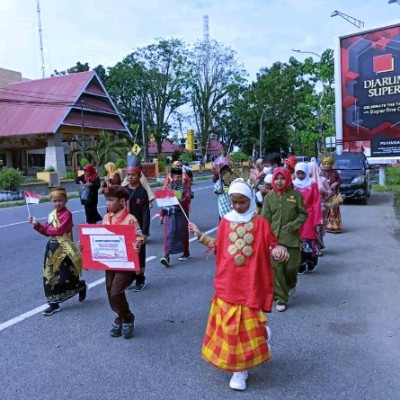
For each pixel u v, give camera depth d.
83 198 11.22
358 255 8.23
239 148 70.94
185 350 4.46
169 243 7.76
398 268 7.23
